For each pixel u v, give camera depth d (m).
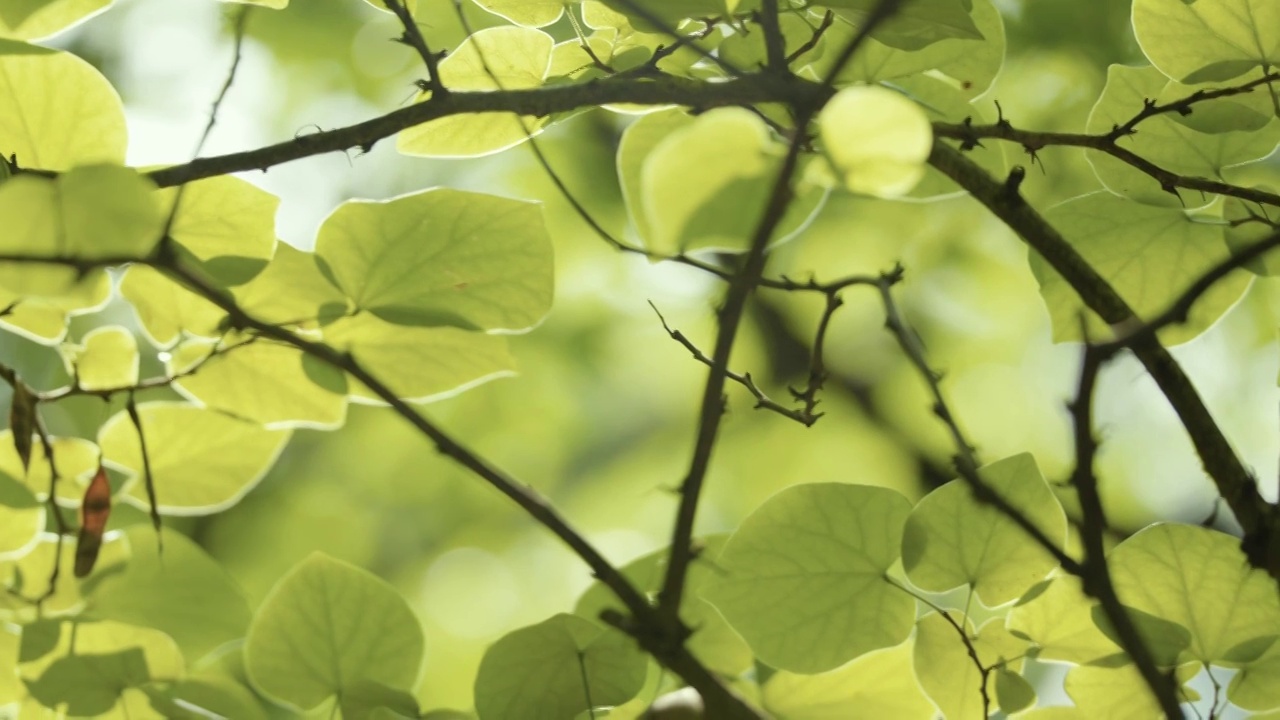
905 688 2.35
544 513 2.26
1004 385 5.87
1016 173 2.32
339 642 2.37
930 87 2.41
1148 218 2.38
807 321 5.90
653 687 2.38
